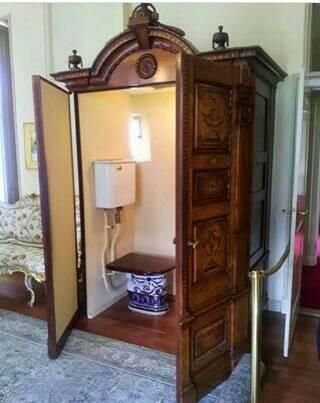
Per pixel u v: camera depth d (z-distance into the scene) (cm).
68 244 301
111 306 361
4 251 373
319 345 167
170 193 372
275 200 334
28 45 416
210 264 223
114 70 274
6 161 459
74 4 381
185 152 196
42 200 256
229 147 225
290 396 225
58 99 279
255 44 322
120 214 368
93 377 243
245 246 246
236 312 244
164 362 260
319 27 352
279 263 239
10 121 452
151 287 340
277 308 344
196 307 216
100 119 332
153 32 246
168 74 254
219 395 223
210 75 205
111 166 322
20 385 235
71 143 309
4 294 390
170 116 360
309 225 482
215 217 221
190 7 338
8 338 295
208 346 226
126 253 386
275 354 272
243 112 228
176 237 203
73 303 314
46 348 279
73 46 389
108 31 367
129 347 282
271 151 320
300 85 256
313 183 472
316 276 449
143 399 221
